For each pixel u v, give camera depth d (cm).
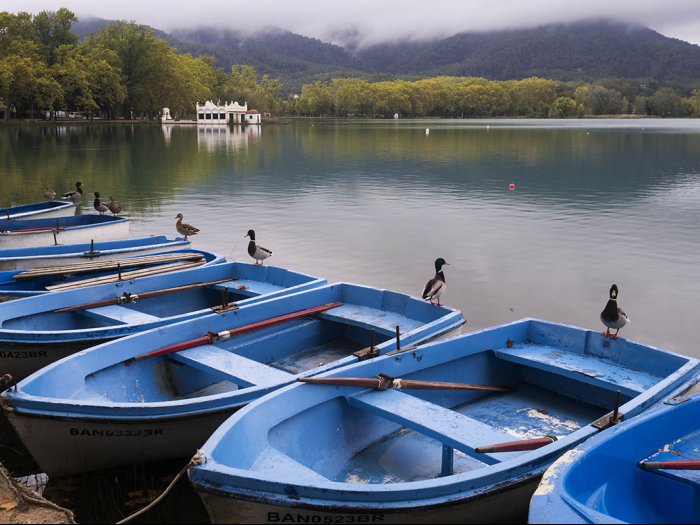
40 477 575
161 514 518
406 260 1430
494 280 1283
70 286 923
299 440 531
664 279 1293
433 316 805
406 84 19188
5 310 772
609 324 706
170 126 9756
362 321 809
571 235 1684
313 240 1616
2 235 1284
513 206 2144
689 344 973
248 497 394
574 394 698
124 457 550
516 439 493
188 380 704
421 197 2347
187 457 568
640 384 628
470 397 696
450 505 409
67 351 696
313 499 395
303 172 3169
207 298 995
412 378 643
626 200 2280
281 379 597
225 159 3878
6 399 518
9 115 8762
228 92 14425
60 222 1496
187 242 1254
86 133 6925
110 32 10081
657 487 464
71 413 511
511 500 441
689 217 1939
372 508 395
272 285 980
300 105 18712
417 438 614
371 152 4472
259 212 2014
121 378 639
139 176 2988
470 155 4222
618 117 19988
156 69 10188
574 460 418
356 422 589
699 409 524
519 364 738
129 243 1220
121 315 799
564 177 2983
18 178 2894
